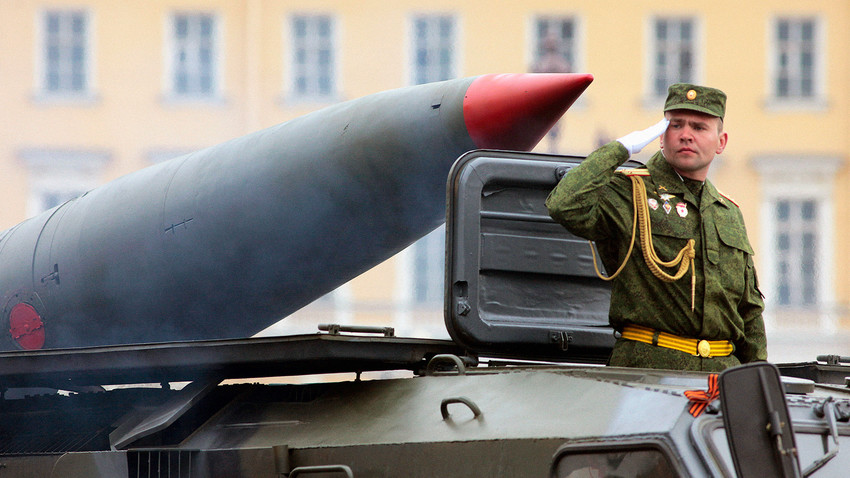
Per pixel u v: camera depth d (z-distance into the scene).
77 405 18.38
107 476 15.07
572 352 16.03
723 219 14.77
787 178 75.94
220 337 20.52
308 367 15.79
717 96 14.73
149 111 72.00
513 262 15.77
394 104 17.47
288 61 72.25
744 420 11.00
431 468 13.09
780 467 10.95
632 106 74.31
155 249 19.36
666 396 12.17
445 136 16.86
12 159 71.56
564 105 16.38
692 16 75.31
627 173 14.88
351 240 18.34
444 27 72.69
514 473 12.46
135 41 72.38
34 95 71.88
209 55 72.44
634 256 14.57
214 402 16.31
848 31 76.00
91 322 20.73
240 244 18.70
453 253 15.40
